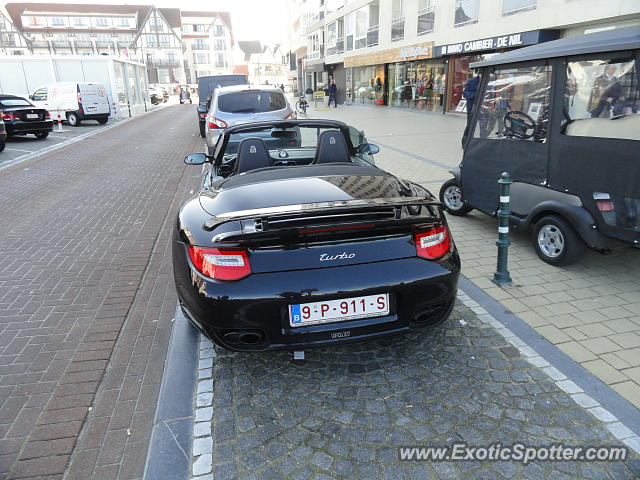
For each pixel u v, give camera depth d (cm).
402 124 1894
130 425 269
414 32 2431
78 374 316
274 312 261
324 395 283
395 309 275
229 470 230
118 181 982
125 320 389
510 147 492
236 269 262
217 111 1026
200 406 277
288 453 240
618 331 341
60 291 444
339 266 265
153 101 5059
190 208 328
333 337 269
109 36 9181
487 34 1812
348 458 235
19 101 1695
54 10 9025
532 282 425
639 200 375
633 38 366
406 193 310
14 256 539
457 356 317
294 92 6084
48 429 266
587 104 404
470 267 463
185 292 283
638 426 250
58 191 889
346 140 451
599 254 484
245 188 326
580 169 414
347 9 3431
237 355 329
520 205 485
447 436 247
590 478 219
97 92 2341
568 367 301
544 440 242
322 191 309
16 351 344
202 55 10569
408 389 285
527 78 462
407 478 222
